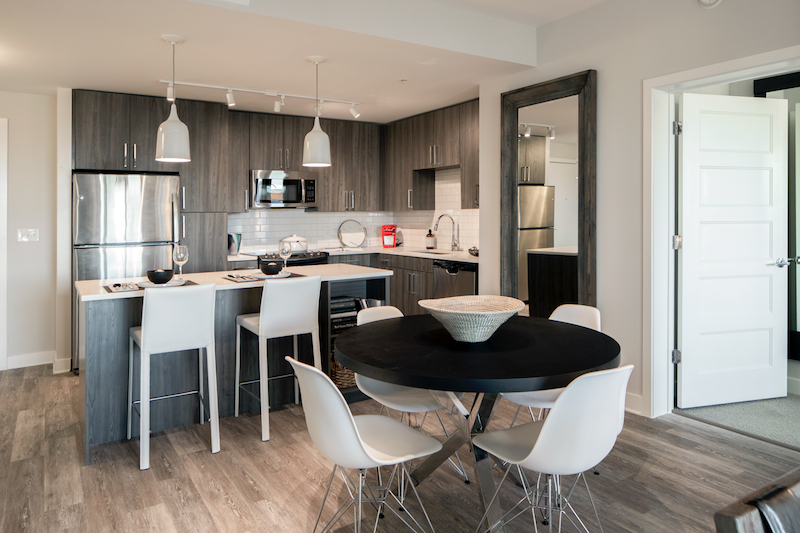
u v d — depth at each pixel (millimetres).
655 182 3373
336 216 6738
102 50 3598
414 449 1909
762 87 3877
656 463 2801
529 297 4199
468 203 5254
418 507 2406
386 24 3398
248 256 5559
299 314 3268
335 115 5965
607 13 3592
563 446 1719
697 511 2334
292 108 5516
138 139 4836
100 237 4656
